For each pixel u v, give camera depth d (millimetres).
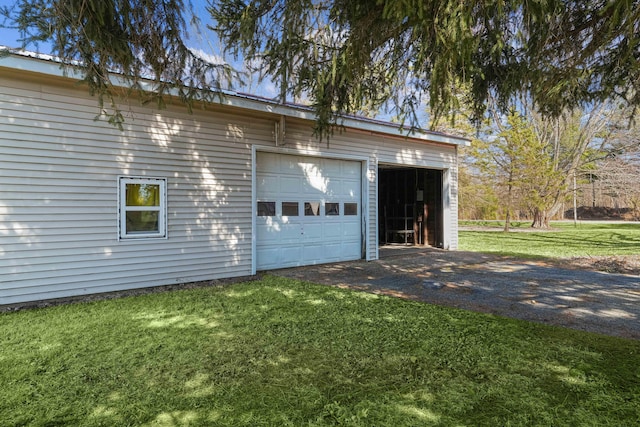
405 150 10039
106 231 5645
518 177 16359
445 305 4887
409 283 6348
